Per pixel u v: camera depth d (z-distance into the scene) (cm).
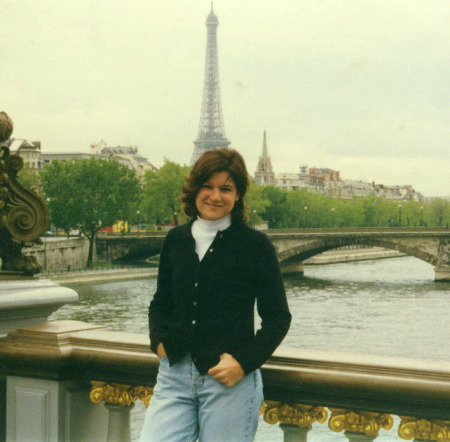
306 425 309
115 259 8981
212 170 305
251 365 285
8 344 372
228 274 299
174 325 305
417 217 15950
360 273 9938
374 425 295
